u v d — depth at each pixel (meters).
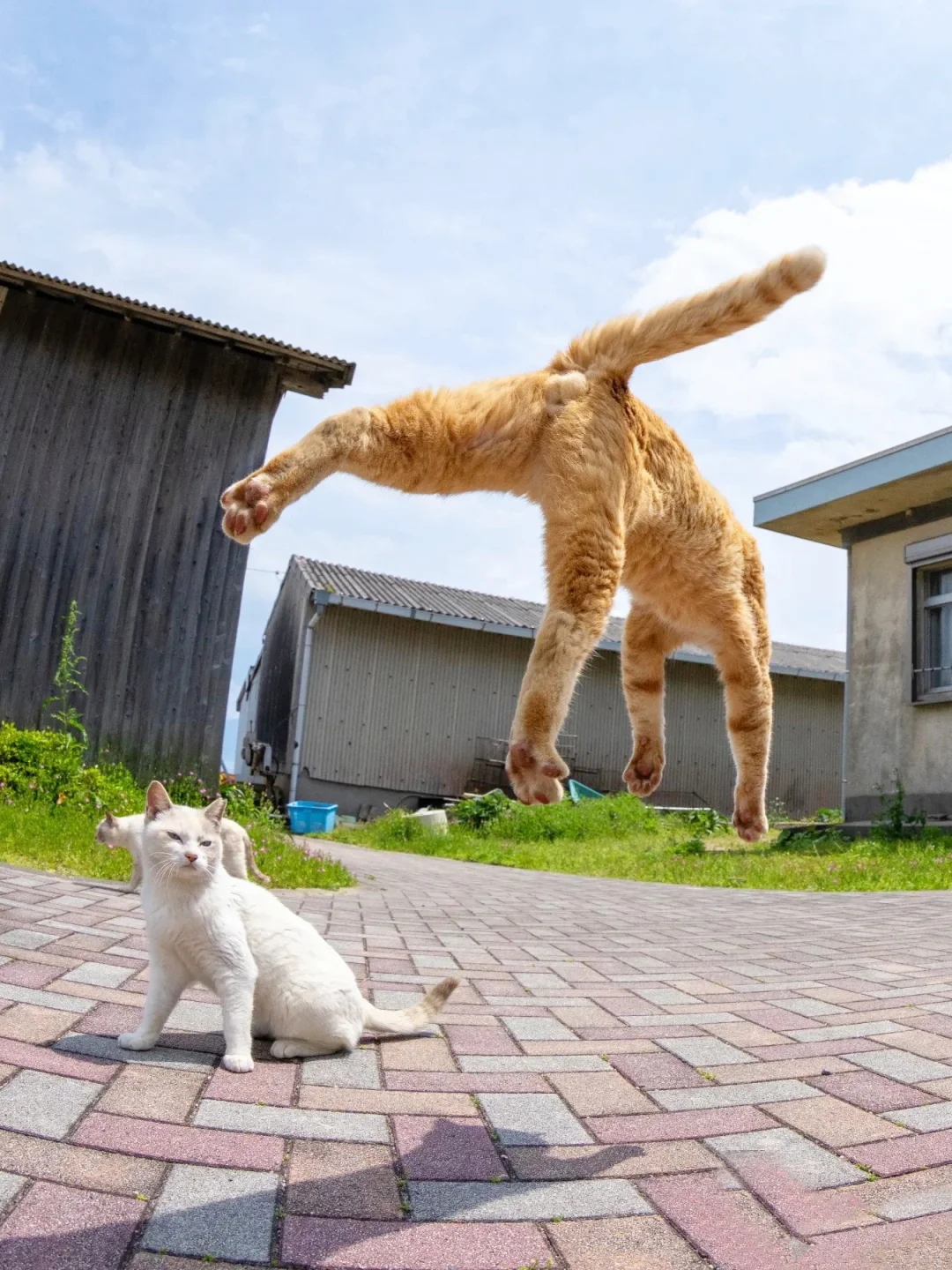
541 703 1.80
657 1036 3.06
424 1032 3.00
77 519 9.80
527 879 9.48
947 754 10.97
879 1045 2.98
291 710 18.39
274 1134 2.00
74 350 9.96
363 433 1.86
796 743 20.88
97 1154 1.81
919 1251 1.62
